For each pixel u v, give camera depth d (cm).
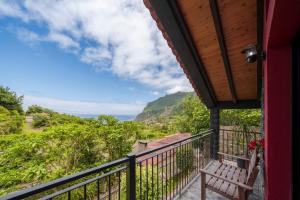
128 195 192
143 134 764
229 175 289
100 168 153
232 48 346
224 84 443
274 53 185
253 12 279
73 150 475
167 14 282
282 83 183
